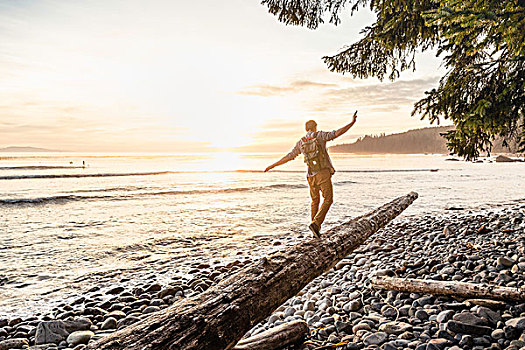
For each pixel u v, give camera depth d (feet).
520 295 13.10
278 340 11.39
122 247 31.48
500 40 17.88
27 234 36.78
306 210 54.49
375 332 12.53
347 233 17.44
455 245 25.14
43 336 14.26
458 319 12.16
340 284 19.27
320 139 16.05
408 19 25.89
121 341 7.27
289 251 13.61
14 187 89.35
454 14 16.81
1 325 16.24
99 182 107.34
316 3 30.58
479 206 55.72
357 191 81.05
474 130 23.18
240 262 26.05
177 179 123.34
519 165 266.36
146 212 52.47
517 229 28.48
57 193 75.46
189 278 23.06
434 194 75.41
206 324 8.21
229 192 81.97
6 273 24.12
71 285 21.95
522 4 17.19
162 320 8.05
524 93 21.80
